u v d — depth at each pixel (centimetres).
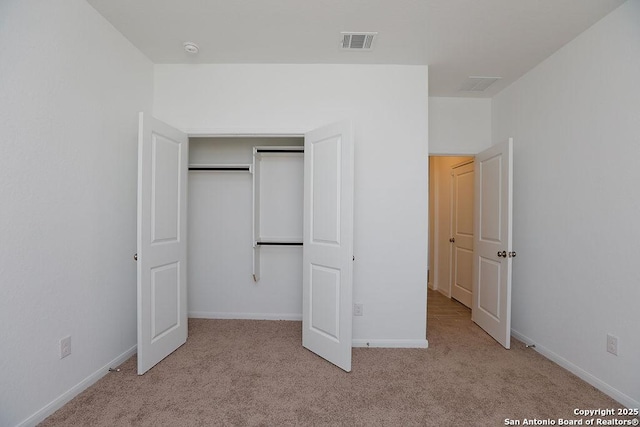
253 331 312
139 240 219
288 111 284
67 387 189
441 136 355
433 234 540
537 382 220
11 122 155
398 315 282
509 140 280
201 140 355
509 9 204
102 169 218
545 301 264
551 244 259
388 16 213
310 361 248
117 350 234
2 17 151
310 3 201
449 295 472
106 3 203
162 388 205
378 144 282
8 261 154
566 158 244
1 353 151
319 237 259
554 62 258
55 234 180
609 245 206
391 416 180
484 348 279
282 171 352
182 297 274
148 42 251
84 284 202
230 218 354
